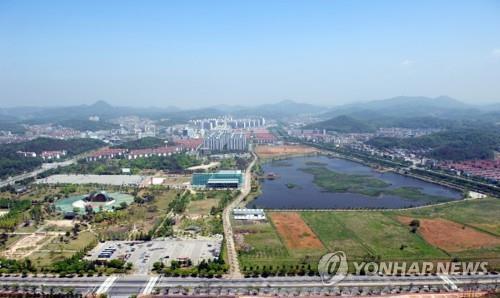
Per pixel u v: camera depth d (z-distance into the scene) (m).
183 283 190.62
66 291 182.38
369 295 176.75
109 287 186.75
